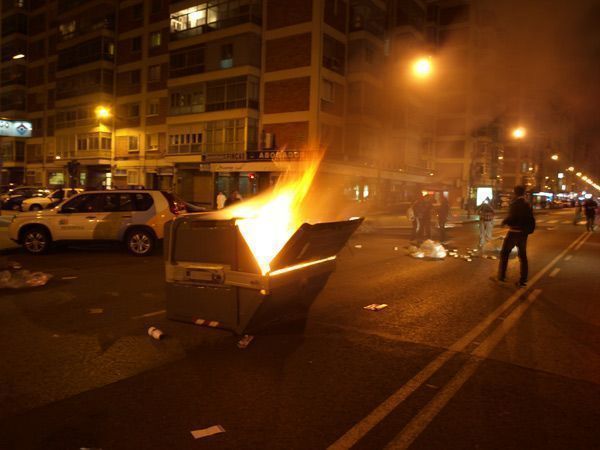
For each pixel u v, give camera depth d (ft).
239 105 113.09
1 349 17.22
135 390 13.94
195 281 18.83
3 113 188.34
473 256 45.01
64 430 11.58
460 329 20.76
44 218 40.91
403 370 15.88
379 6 124.06
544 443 11.37
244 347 17.83
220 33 114.73
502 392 14.28
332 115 113.39
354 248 49.85
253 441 11.19
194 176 126.11
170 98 126.62
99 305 23.66
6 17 186.19
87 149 151.74
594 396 14.11
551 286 30.94
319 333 19.77
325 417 12.47
